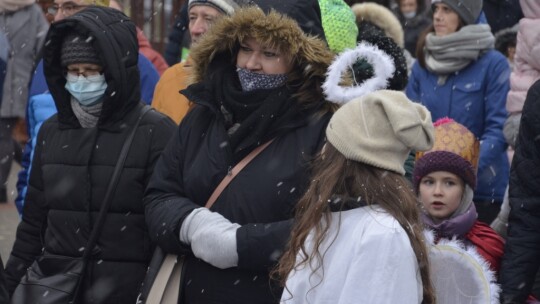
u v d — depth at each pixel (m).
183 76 8.13
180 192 6.23
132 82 6.74
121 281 6.61
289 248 5.20
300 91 6.05
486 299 6.16
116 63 6.63
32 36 13.48
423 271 5.00
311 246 5.03
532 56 8.52
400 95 5.12
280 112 6.02
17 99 13.22
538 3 8.44
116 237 6.62
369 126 5.02
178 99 8.11
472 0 9.66
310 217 5.06
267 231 5.77
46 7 14.24
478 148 7.22
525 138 6.70
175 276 6.14
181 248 6.03
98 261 6.63
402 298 4.77
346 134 5.04
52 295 6.48
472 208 7.06
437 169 7.03
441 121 7.29
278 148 6.01
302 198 5.23
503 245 7.02
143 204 6.44
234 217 5.96
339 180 5.05
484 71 9.59
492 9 12.91
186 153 6.25
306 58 5.98
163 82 8.22
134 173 6.62
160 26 15.85
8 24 13.37
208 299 6.01
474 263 6.19
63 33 6.76
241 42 6.11
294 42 5.97
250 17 6.02
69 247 6.71
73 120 6.82
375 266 4.80
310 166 5.80
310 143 5.94
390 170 5.01
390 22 9.13
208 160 6.10
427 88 9.86
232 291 5.94
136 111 6.77
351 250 4.90
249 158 6.02
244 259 5.79
